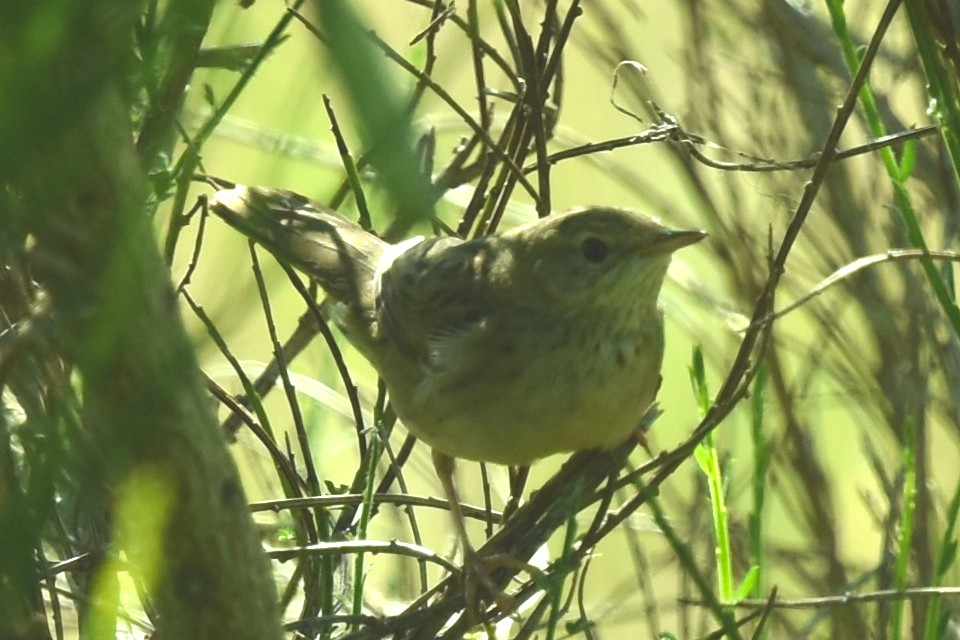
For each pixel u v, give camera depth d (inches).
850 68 279.7
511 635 315.0
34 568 189.9
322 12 102.4
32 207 163.2
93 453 181.9
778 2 357.4
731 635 222.1
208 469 191.2
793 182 364.2
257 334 428.5
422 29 358.9
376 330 353.7
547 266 317.4
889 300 356.5
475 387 321.7
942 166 323.9
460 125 368.5
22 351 173.8
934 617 253.0
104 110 164.9
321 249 367.9
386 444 298.4
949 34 262.8
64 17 116.1
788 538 433.1
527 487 457.7
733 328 342.0
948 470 430.0
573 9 304.3
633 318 315.9
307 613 280.2
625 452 322.0
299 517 289.0
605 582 429.4
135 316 170.1
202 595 198.7
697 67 366.3
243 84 232.2
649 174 526.0
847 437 472.4
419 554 264.7
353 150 343.6
